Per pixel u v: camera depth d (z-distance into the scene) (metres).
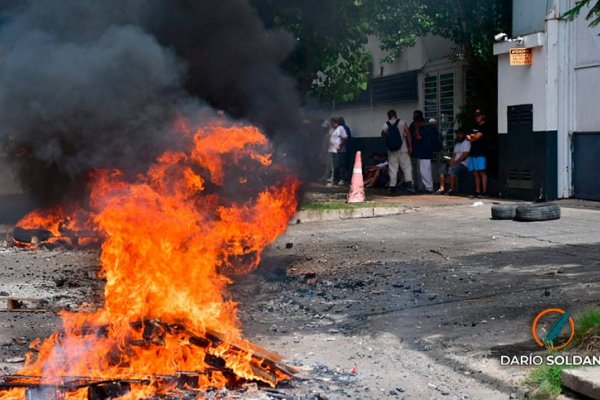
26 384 4.83
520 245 10.91
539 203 14.58
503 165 16.69
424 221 13.94
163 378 5.01
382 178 20.59
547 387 5.03
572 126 15.56
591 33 14.94
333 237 12.47
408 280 8.83
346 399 5.06
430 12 17.31
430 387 5.32
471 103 18.31
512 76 16.30
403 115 22.16
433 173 20.27
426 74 20.72
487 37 17.45
